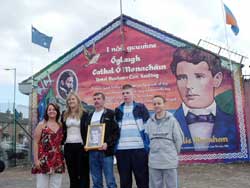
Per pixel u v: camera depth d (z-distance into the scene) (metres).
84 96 22.22
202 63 20.95
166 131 7.96
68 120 8.98
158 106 8.05
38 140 8.30
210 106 20.69
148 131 8.20
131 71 21.75
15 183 14.81
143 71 21.59
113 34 22.20
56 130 8.39
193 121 20.75
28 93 23.16
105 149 8.75
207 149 20.48
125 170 8.68
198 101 20.81
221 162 20.33
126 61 21.88
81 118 8.99
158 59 21.48
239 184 13.33
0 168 8.30
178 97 21.03
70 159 8.93
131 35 21.97
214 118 20.59
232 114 20.47
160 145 7.96
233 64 20.69
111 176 8.85
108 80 21.98
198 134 20.64
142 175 8.59
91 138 8.84
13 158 22.08
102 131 8.80
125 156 8.68
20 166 21.58
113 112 8.95
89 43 22.48
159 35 21.59
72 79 22.50
